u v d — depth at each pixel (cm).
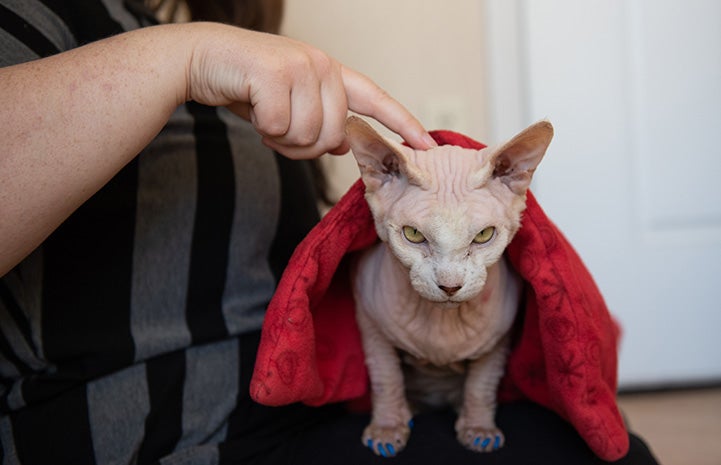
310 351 60
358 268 70
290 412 70
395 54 148
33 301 59
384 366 70
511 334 73
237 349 68
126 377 61
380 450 65
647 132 145
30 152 46
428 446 66
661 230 148
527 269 62
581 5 142
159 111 51
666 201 147
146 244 64
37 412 58
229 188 70
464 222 53
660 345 151
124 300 62
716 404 144
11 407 59
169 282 65
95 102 48
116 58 50
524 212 61
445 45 149
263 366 57
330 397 69
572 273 62
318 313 71
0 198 45
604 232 149
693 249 149
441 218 53
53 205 48
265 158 75
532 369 70
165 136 66
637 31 142
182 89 53
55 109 47
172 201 66
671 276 150
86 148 48
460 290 54
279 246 76
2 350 60
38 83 47
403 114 60
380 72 149
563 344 61
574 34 143
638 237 149
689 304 150
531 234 61
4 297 59
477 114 151
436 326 65
